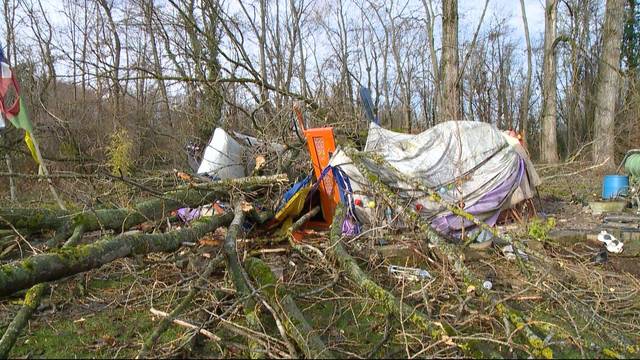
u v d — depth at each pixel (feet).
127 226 16.67
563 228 21.83
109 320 13.30
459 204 20.22
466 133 22.00
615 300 13.92
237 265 13.61
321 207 21.27
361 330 12.34
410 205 19.89
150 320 13.20
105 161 24.34
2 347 10.19
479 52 79.20
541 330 11.82
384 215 19.42
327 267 15.98
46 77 43.57
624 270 16.94
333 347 10.91
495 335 11.57
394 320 12.76
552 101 61.00
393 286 15.19
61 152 28.19
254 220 19.13
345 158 20.31
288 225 19.92
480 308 13.16
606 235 19.47
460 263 14.39
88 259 11.71
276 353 10.48
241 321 12.69
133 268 16.74
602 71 53.11
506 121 112.57
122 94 39.37
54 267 10.94
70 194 19.30
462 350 10.53
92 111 41.16
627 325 12.46
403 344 11.36
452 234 20.25
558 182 38.83
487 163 21.56
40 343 11.94
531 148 96.48
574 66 75.20
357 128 29.63
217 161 24.80
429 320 11.41
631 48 78.18
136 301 14.58
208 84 28.94
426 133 22.35
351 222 19.95
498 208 21.25
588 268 16.67
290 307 11.55
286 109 27.40
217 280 15.42
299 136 25.63
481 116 90.22
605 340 11.62
